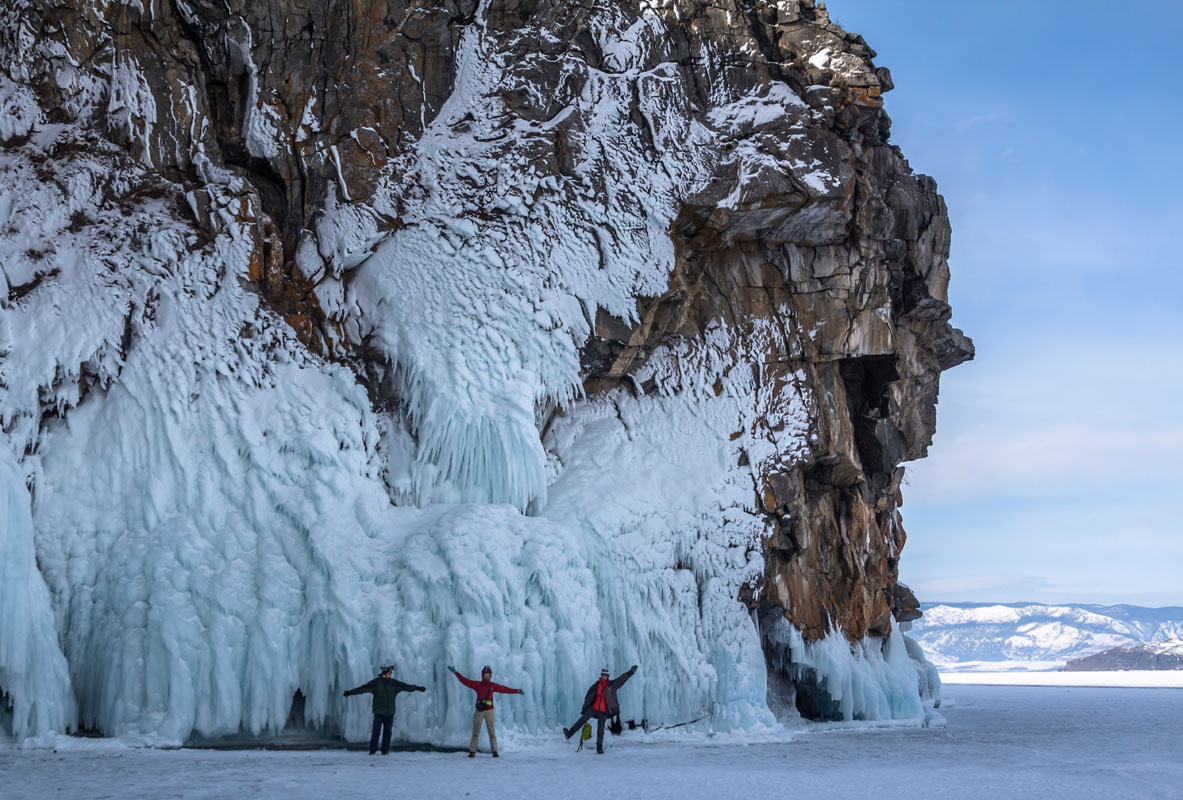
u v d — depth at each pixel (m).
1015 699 39.69
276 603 17.16
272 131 22.19
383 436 20.27
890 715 24.28
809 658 22.67
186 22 22.42
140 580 16.98
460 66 23.66
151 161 21.72
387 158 22.53
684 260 23.03
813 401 23.25
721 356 23.42
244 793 10.99
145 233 20.19
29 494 16.83
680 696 19.67
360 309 21.30
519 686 17.44
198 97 22.39
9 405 17.62
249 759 14.64
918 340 28.31
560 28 23.97
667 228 22.20
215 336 19.53
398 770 13.42
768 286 23.98
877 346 23.89
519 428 19.78
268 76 22.55
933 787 12.03
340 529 18.05
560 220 21.81
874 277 24.03
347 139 22.38
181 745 16.03
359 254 21.47
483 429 19.78
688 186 22.50
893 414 26.95
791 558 22.75
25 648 15.62
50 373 18.06
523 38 23.80
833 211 22.72
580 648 18.28
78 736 16.28
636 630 19.47
